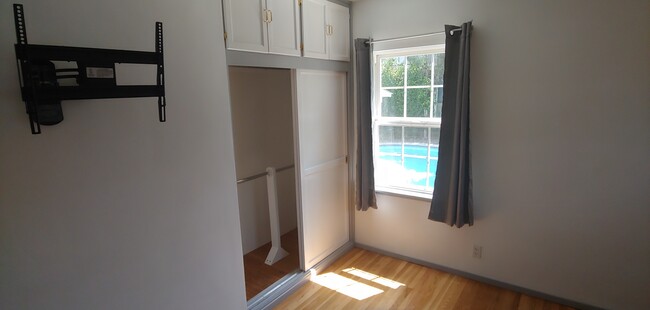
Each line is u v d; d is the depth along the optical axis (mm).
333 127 3109
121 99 1503
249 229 3543
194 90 1796
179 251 1786
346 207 3436
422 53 2920
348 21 3107
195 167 1831
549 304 2533
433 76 2893
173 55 1688
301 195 2832
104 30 1457
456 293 2711
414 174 3145
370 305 2596
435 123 2920
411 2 2818
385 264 3211
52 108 1274
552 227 2477
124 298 1581
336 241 3330
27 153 1262
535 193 2502
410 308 2545
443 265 3033
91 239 1453
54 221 1345
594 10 2129
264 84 3576
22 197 1262
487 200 2707
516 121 2490
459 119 2600
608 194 2248
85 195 1423
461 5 2592
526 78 2410
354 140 3361
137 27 1563
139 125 1576
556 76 2305
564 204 2406
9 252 1247
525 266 2633
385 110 3225
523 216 2578
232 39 2033
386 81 3168
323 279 2980
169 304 1762
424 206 3047
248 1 2115
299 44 2551
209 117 1883
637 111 2088
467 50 2496
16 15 1095
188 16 1747
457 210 2715
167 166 1701
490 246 2762
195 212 1848
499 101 2535
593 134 2238
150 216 1648
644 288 2221
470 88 2623
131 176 1564
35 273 1310
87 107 1400
